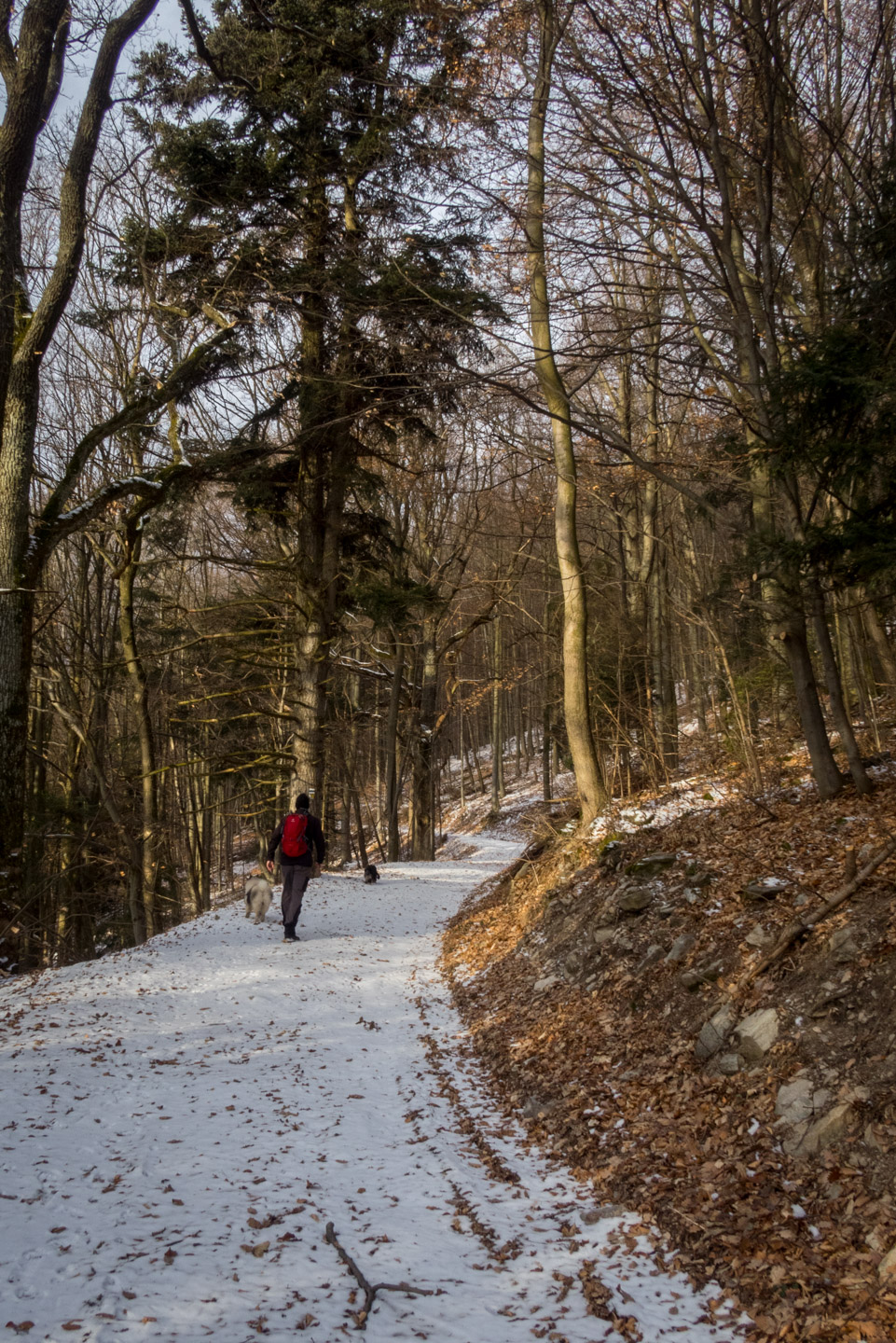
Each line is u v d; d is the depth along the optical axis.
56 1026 7.09
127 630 19.53
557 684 24.50
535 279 9.54
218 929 12.41
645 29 7.44
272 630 17.86
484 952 10.13
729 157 8.19
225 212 15.03
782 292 8.73
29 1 10.80
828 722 12.91
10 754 11.19
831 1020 4.64
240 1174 4.44
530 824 15.13
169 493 15.24
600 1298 3.35
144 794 21.05
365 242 14.20
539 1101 5.66
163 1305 3.11
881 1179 3.63
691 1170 4.26
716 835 8.30
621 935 7.39
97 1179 4.23
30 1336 2.87
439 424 17.53
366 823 38.88
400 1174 4.60
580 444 13.96
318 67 13.99
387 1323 3.12
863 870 5.48
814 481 7.08
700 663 16.59
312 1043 7.16
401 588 17.02
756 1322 3.15
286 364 15.00
